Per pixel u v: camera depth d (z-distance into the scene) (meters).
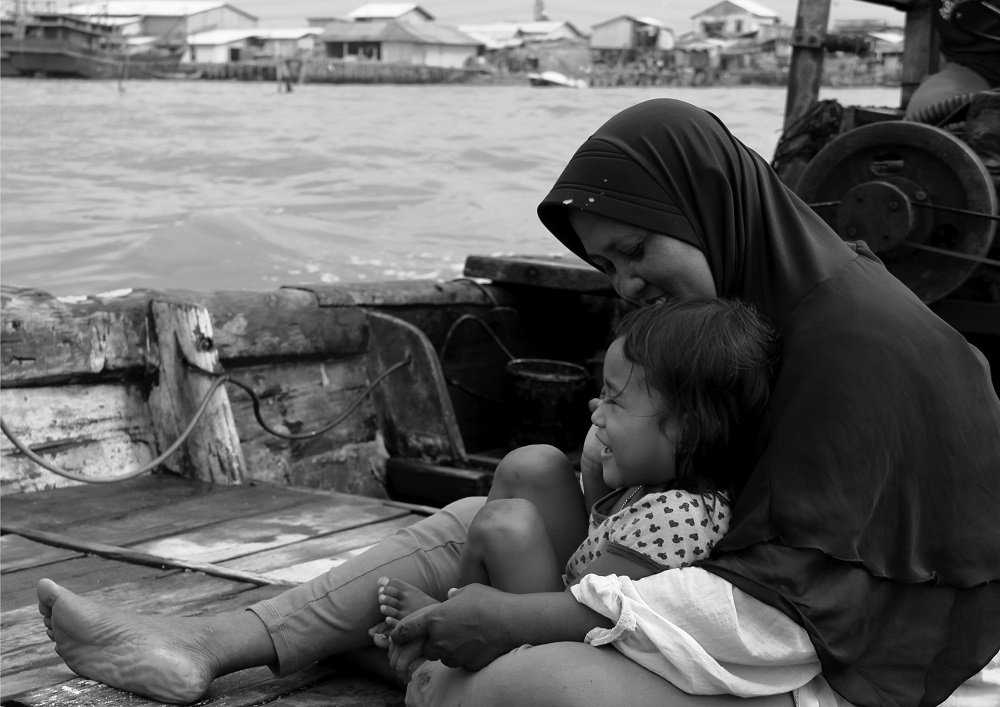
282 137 34.44
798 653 1.78
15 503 3.99
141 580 3.15
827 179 4.92
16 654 2.63
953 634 1.87
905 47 5.98
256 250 14.31
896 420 1.84
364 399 5.00
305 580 3.16
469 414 6.01
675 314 1.92
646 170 2.03
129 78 127.81
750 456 1.93
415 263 13.79
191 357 4.30
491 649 1.91
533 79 128.12
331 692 2.43
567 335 6.52
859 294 1.93
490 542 2.07
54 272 13.63
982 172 4.55
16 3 129.50
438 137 34.16
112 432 4.39
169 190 21.47
